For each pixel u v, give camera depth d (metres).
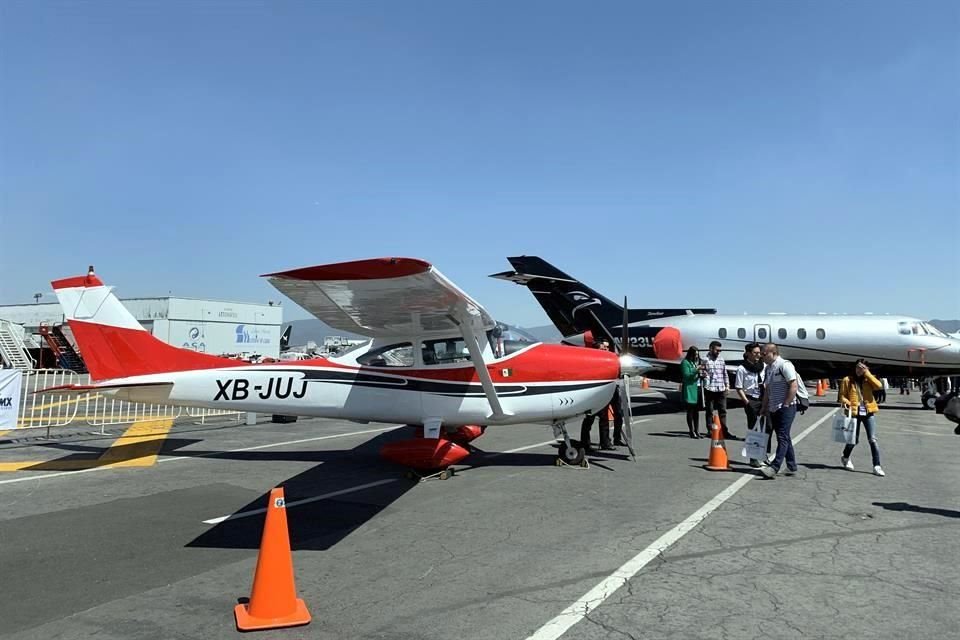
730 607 3.32
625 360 8.05
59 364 33.34
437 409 7.69
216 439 10.30
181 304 39.66
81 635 3.04
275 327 46.22
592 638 2.96
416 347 7.84
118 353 8.34
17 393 9.55
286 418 12.80
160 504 5.79
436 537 4.70
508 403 7.64
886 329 15.67
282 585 3.21
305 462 8.09
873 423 7.09
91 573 3.95
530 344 7.97
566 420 7.96
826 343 15.91
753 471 7.32
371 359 7.95
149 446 9.48
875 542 4.49
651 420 13.27
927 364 15.44
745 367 9.86
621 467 7.64
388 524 5.09
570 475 7.13
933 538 4.59
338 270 4.98
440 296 6.03
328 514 5.41
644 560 4.11
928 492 6.15
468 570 3.95
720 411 10.19
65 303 8.40
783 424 6.90
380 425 12.44
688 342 16.67
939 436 10.75
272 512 3.29
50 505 5.74
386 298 6.12
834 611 3.27
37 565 4.11
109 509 5.60
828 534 4.69
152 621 3.21
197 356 8.41
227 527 5.02
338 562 4.14
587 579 3.76
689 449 9.11
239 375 8.16
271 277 5.11
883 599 3.44
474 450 9.08
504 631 3.04
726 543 4.47
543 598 3.46
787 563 4.03
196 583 3.78
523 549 4.38
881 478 6.88
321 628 3.10
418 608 3.34
